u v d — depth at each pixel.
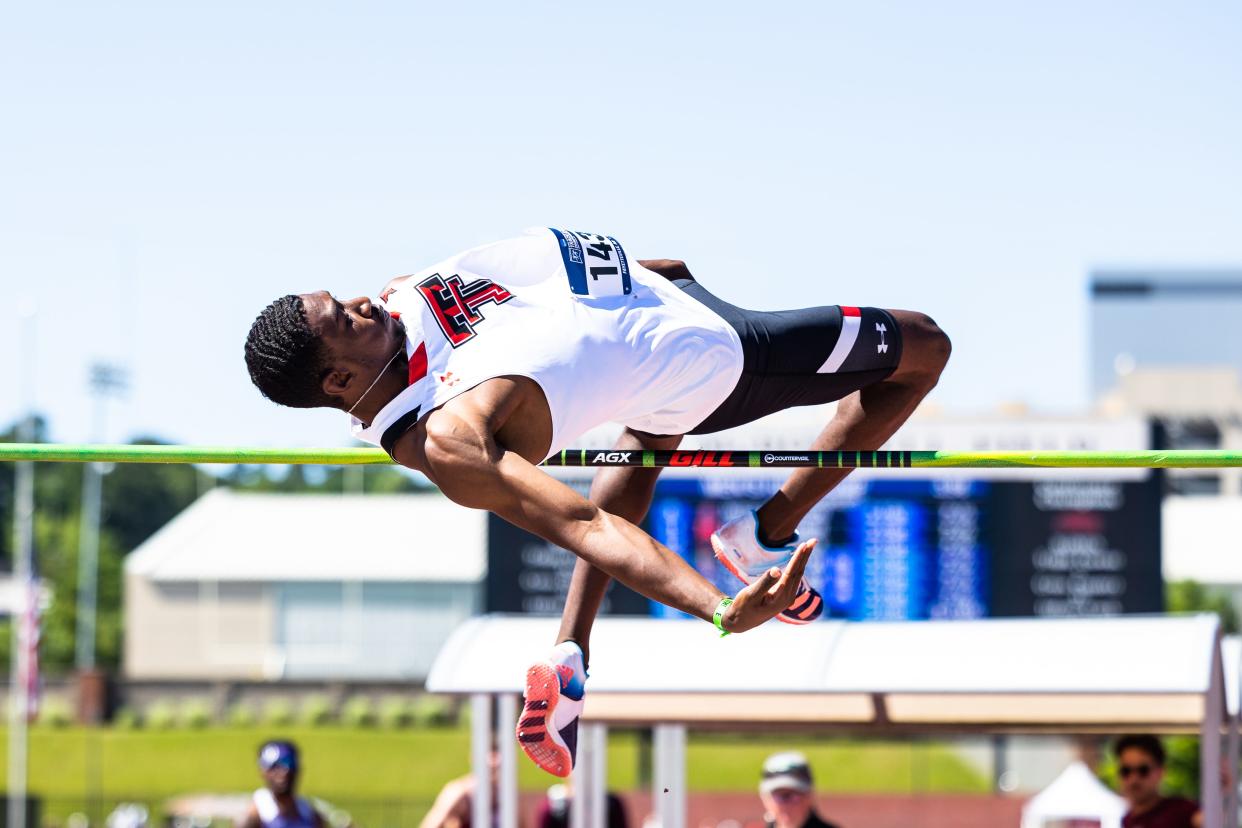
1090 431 19.52
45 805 44.53
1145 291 114.44
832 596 18.78
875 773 44.72
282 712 54.44
